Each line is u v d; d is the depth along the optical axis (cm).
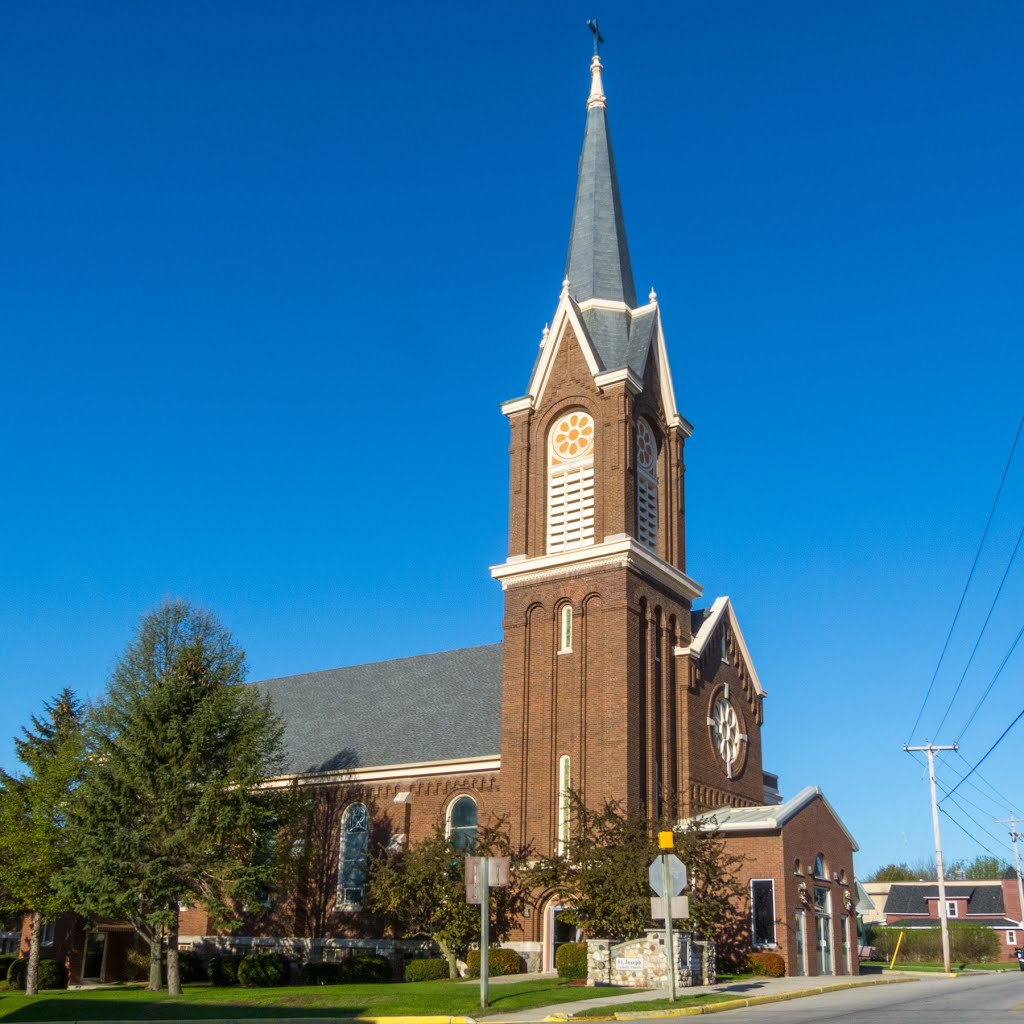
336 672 6944
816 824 5262
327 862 5694
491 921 4884
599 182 6291
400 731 5956
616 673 4944
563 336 5719
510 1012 3080
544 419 5647
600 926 4269
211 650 5059
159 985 4688
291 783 5650
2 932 6738
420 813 5484
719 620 5850
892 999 3541
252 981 5022
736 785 5700
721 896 4888
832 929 5222
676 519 5722
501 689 5866
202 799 4641
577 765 4925
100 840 4544
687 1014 2973
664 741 5169
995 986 4503
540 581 5322
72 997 4228
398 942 5325
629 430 5434
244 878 4641
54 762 4903
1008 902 12250
